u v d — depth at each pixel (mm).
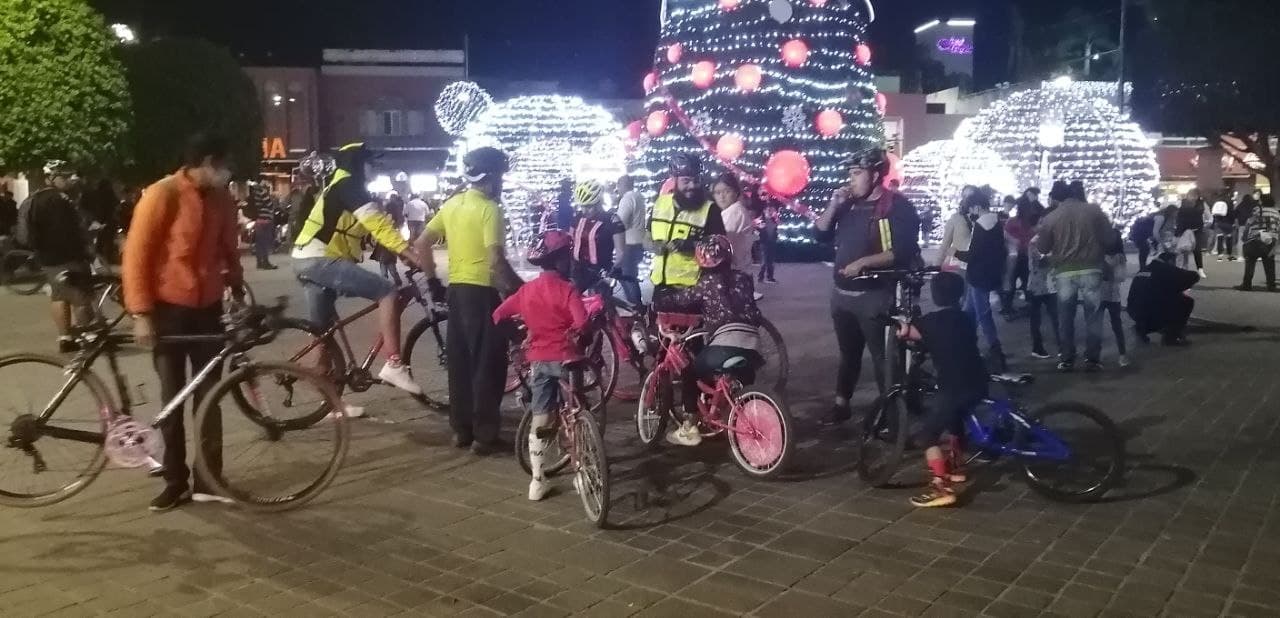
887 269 6867
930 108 47531
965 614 4312
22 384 5793
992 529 5363
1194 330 12477
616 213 11977
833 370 9789
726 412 6656
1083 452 5898
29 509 5664
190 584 4668
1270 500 5789
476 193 6781
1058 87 28234
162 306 5648
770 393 6203
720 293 6520
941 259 9906
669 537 5277
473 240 6707
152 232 5504
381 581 4703
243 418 7352
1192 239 20266
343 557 5004
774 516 5602
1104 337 11992
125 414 5949
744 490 6078
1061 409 5898
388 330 7773
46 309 14742
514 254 24672
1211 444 6980
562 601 4469
